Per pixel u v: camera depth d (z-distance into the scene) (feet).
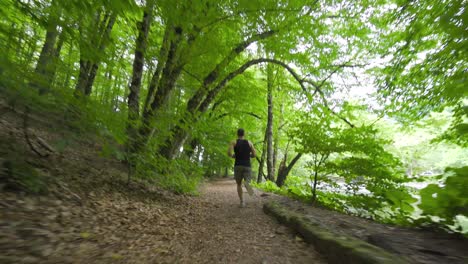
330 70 35.60
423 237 8.63
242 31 21.57
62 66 10.56
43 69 9.74
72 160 16.28
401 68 22.20
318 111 17.57
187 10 11.86
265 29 21.40
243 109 50.37
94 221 9.04
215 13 15.39
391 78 23.54
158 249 8.00
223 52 22.95
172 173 20.42
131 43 15.66
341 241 7.22
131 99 19.26
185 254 7.93
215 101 45.85
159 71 20.45
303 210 14.06
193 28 17.12
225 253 8.24
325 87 35.83
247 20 18.58
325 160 17.53
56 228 7.48
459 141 21.54
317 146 16.78
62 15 8.58
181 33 17.95
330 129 16.92
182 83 28.99
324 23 27.37
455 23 7.21
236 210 16.28
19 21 8.63
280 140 57.36
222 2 15.96
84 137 11.69
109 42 10.24
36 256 5.80
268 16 18.97
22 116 10.46
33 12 8.18
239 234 10.58
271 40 23.91
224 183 48.26
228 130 51.57
